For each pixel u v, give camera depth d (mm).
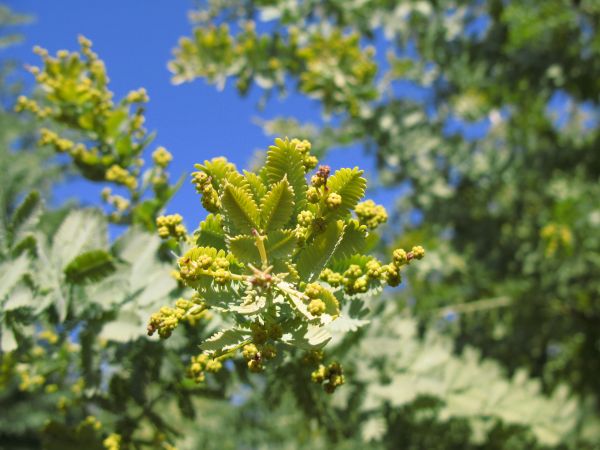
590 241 555
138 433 291
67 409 297
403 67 576
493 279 650
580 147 681
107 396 258
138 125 300
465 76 640
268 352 151
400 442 375
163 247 243
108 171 291
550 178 667
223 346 153
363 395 301
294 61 469
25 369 298
